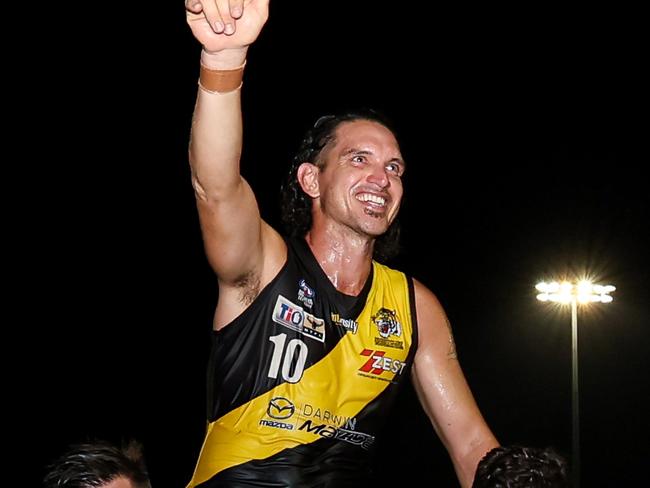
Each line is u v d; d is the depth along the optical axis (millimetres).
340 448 4023
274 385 3914
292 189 4434
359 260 4180
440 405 4441
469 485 4414
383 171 4180
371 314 4176
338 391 4023
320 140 4316
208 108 3527
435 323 4434
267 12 3428
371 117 4320
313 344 3992
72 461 3307
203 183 3627
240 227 3730
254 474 3869
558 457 3623
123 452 3432
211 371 4008
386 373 4160
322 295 4066
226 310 3951
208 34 3402
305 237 4293
